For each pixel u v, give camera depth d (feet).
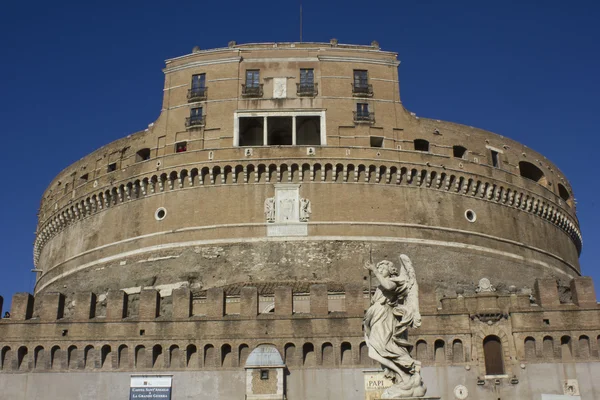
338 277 191.01
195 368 144.36
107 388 144.25
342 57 217.36
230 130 208.33
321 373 142.61
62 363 146.30
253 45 222.07
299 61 216.74
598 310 143.64
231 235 197.77
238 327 146.30
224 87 214.28
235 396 141.49
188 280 193.36
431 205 206.59
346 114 210.38
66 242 232.32
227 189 203.00
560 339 142.72
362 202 201.16
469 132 222.07
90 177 229.45
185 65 220.43
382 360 64.95
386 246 196.85
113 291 151.53
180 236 201.26
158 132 216.13
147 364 145.18
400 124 212.64
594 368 140.46
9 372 146.41
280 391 138.62
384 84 216.74
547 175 240.94
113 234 213.66
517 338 143.33
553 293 146.30
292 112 209.77
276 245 195.42
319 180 202.59
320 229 197.26
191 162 205.46
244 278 191.21
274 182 202.49
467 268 202.80
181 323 147.23
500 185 217.97
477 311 144.77
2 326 149.18
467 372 141.38
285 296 148.87
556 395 139.33
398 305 67.31
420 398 61.11
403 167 205.57
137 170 212.84
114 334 147.33
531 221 226.38
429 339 143.64
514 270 211.82
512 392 139.95
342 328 145.18
